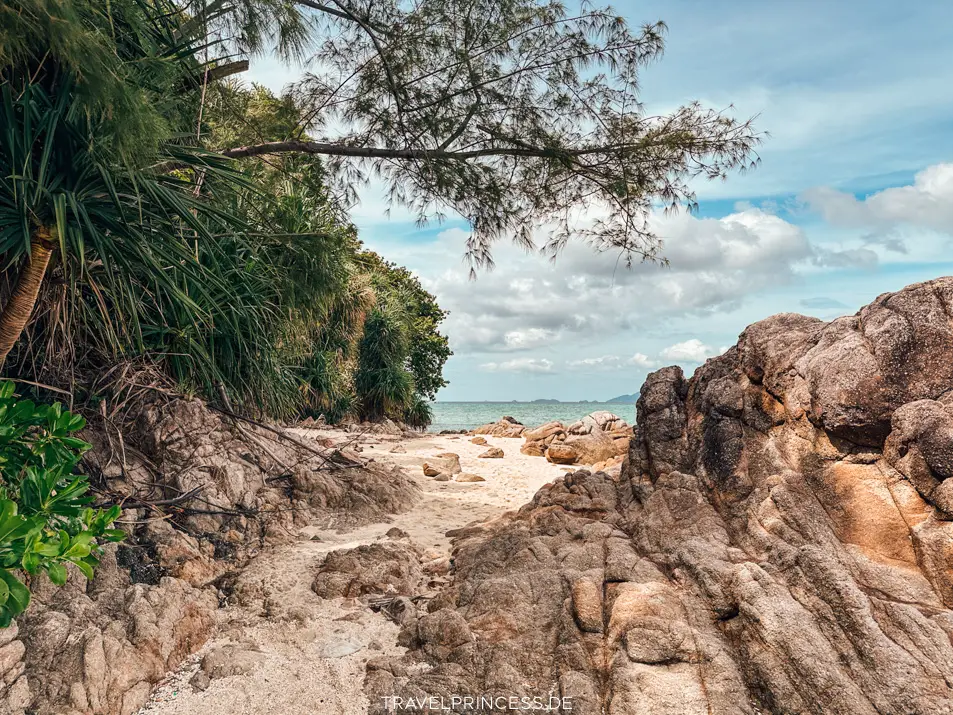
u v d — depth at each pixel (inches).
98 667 148.0
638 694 146.9
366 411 796.6
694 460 226.1
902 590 157.0
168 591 187.2
